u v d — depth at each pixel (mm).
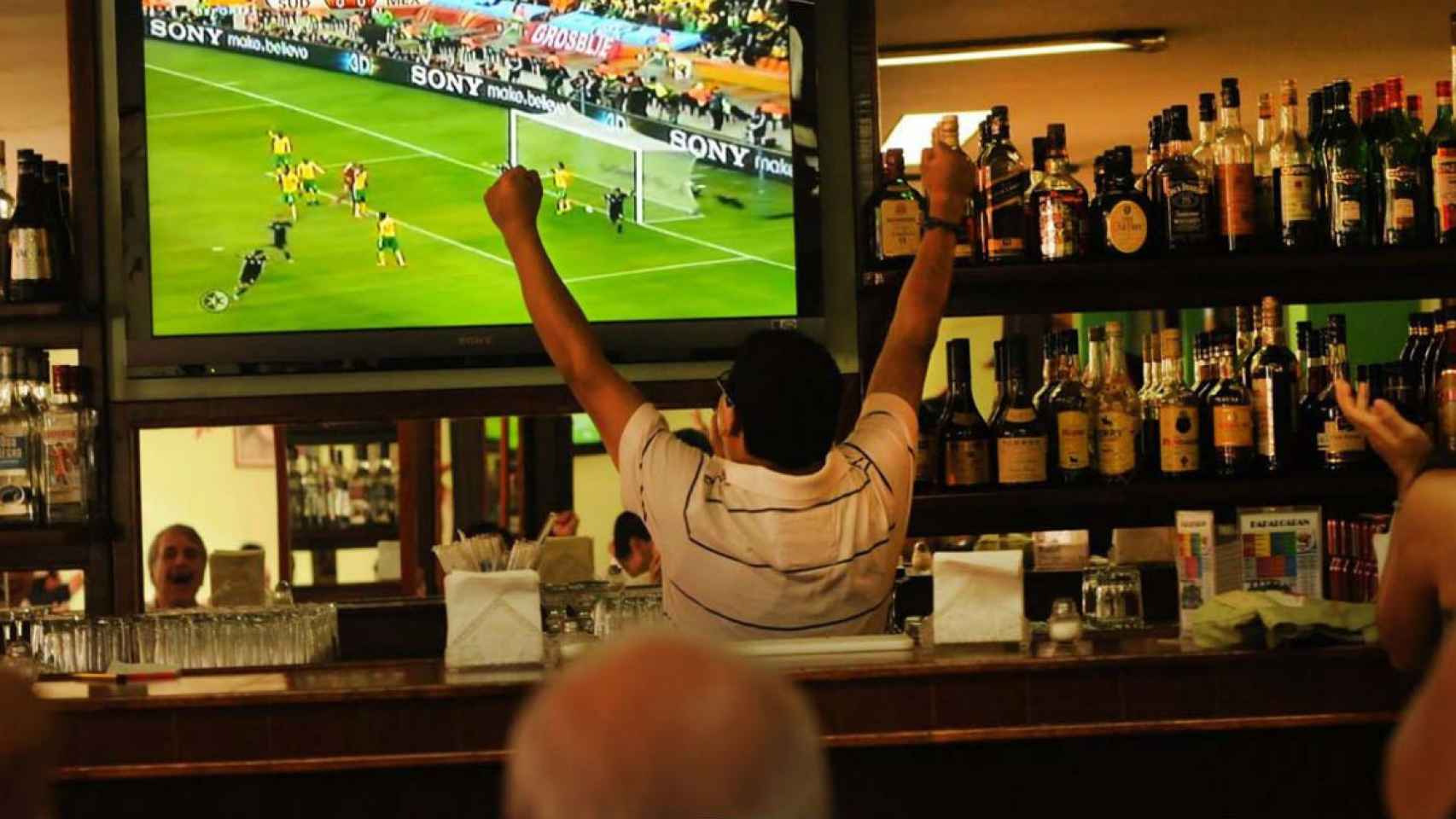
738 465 2600
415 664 2881
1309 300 3686
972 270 3408
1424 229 3494
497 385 3609
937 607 2738
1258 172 3623
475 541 3029
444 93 3549
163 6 3520
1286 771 2689
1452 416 3434
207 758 2549
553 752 931
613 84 3564
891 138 4371
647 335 3549
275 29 3535
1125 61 4152
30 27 4188
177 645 3082
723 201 3568
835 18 3654
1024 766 2664
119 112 3523
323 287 3541
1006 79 4184
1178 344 3459
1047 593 3637
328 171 3541
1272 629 2648
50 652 3055
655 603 2992
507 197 2775
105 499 3582
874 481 2627
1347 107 3541
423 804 2615
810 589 2576
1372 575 3375
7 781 1242
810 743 962
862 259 3506
